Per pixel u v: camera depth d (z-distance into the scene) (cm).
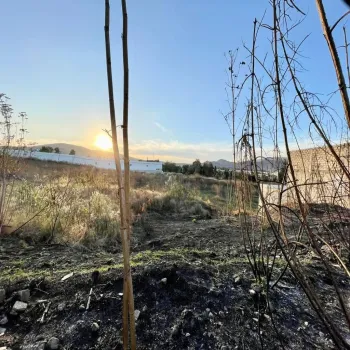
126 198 103
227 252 308
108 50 98
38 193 455
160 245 346
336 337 111
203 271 236
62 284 212
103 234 394
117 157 102
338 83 81
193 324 177
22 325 173
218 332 174
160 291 204
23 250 316
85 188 662
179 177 1356
